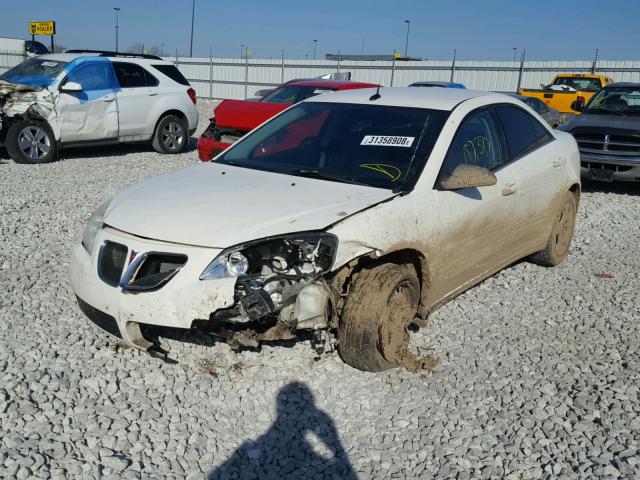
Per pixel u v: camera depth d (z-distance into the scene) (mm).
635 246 7180
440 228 4242
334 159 4555
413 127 4625
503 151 5102
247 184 4266
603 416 3641
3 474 2908
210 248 3531
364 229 3771
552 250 6035
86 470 3010
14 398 3525
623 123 10047
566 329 4844
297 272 3592
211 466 3141
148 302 3520
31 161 11250
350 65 33469
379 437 3420
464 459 3242
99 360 4023
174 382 3828
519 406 3740
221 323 3652
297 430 3457
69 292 5121
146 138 12766
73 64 11695
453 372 4094
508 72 29719
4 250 6094
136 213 3889
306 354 4156
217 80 37219
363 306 3797
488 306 5219
